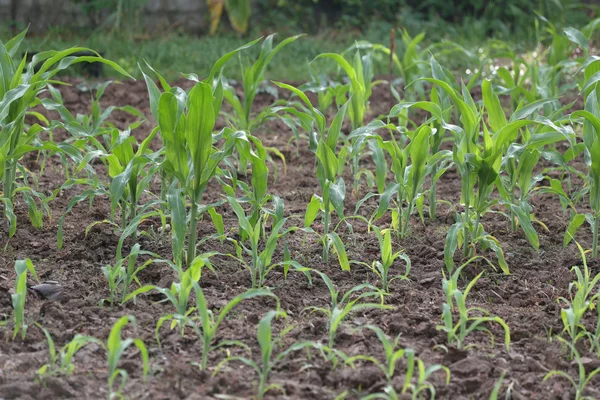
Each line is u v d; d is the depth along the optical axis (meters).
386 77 15.68
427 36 20.08
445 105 8.66
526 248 7.72
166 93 6.39
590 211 8.85
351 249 7.62
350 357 5.47
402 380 5.23
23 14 19.39
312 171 10.40
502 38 19.83
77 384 5.10
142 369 5.34
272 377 5.29
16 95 6.93
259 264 6.59
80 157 7.48
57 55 7.07
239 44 18.17
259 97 14.08
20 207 8.37
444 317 5.66
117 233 7.67
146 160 6.74
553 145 11.30
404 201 9.02
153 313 6.16
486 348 5.75
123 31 18.69
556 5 21.16
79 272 6.90
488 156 7.05
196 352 5.60
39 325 5.70
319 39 19.22
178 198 6.60
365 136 7.64
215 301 6.36
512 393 5.14
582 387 5.07
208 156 6.72
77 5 19.62
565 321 5.73
